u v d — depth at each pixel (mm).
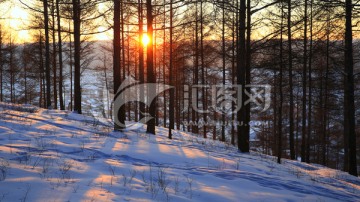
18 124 9812
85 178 5414
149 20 12453
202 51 21047
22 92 34562
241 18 11914
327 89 20453
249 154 12328
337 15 10773
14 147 7051
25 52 26984
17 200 4008
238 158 10273
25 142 7742
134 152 8484
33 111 13781
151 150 9102
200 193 5324
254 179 7008
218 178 6664
